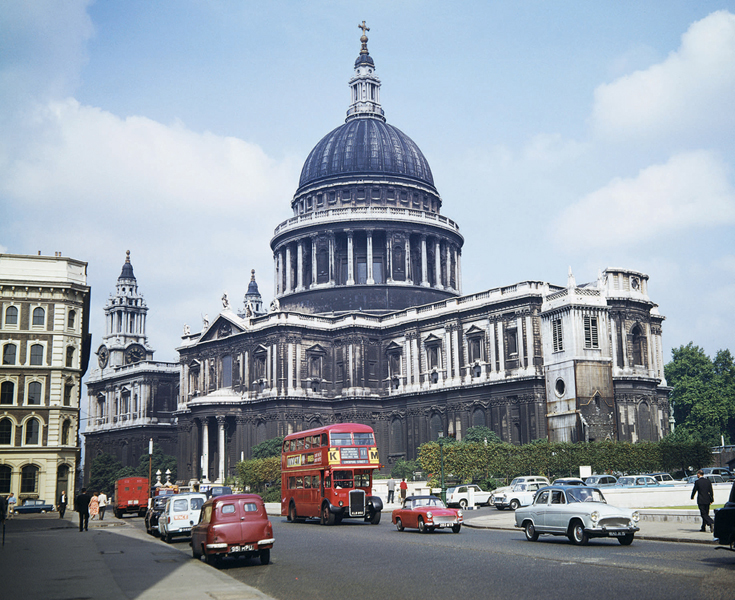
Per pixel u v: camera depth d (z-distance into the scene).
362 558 33.28
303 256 145.12
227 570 31.20
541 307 102.19
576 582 24.58
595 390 94.44
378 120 156.00
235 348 129.75
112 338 186.50
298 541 42.50
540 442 89.94
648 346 101.56
